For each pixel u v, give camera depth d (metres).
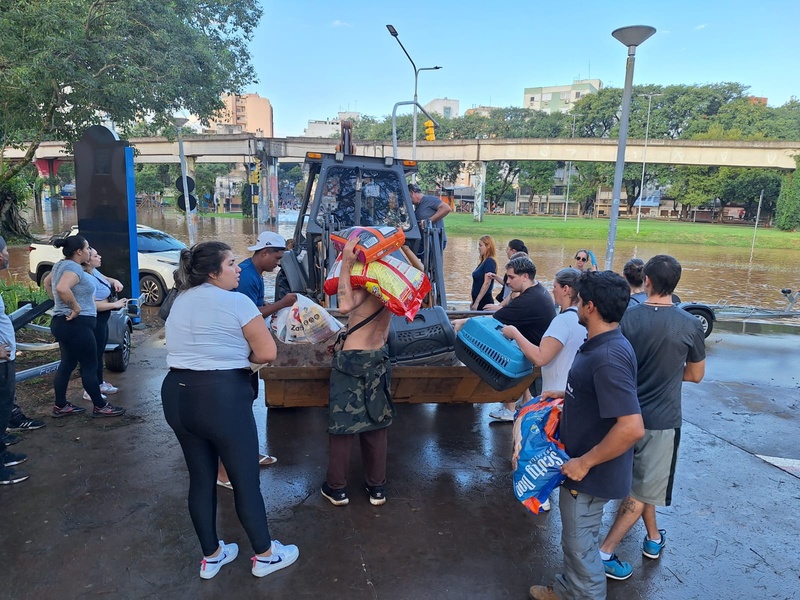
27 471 3.97
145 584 2.85
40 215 46.22
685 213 66.44
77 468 4.05
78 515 3.45
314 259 6.04
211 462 2.81
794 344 9.08
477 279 7.48
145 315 10.02
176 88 13.62
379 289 3.17
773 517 3.71
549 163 66.50
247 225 41.31
